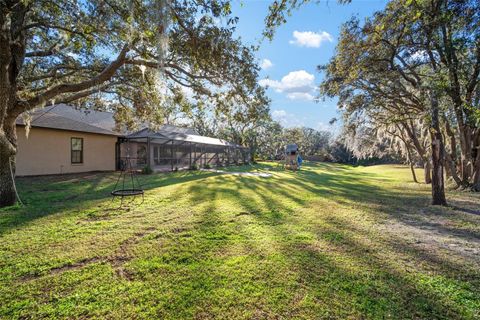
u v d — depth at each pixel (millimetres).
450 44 7445
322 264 2896
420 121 10414
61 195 7094
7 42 4684
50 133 12625
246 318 1978
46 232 3924
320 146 52094
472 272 2750
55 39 7398
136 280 2518
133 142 16875
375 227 4410
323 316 2002
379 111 12898
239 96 7137
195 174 14547
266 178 13094
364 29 7762
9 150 5531
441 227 4441
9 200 5668
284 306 2121
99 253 3150
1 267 2770
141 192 6406
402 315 2025
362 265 2887
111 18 4926
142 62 6133
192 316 1993
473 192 8805
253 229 4195
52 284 2432
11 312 2020
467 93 8062
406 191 8898
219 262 2920
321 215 5223
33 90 7848
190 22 4656
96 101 11516
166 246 3402
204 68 6047
